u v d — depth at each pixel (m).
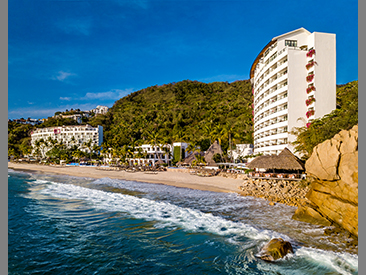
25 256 13.06
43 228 17.31
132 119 158.38
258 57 53.09
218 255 13.07
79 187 36.59
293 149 38.22
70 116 191.88
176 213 20.84
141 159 81.56
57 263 12.33
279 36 43.81
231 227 17.12
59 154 107.50
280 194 26.50
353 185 14.45
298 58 40.81
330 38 40.06
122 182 42.06
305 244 13.88
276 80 43.38
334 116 31.67
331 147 16.48
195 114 142.12
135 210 21.95
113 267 11.97
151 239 15.30
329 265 11.70
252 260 12.47
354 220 14.33
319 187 18.14
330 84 39.12
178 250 13.76
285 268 11.59
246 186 31.31
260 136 50.62
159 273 11.43
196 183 37.38
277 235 15.34
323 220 16.89
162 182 40.34
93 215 20.48
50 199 27.06
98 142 131.50
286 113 40.12
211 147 56.66
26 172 66.12
